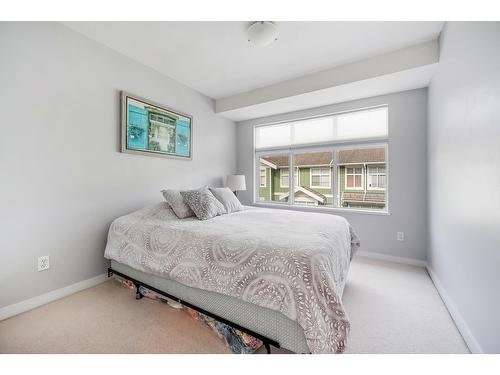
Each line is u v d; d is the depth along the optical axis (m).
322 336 1.03
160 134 2.83
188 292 1.57
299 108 3.48
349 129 3.30
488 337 1.16
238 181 3.71
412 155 2.80
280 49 2.35
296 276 1.14
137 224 2.03
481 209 1.26
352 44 2.26
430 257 2.53
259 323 1.25
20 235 1.71
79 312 1.71
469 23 1.42
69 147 1.99
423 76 2.43
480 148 1.27
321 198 3.57
